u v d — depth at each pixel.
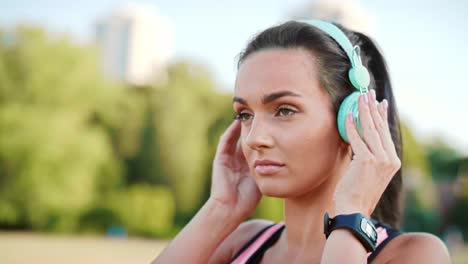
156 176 27.75
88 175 25.88
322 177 1.34
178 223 28.31
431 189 28.34
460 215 33.41
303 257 1.42
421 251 1.30
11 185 25.06
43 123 25.12
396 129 1.58
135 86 28.38
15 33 25.78
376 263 1.33
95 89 26.70
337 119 1.33
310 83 1.31
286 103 1.30
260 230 1.65
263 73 1.32
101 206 27.30
